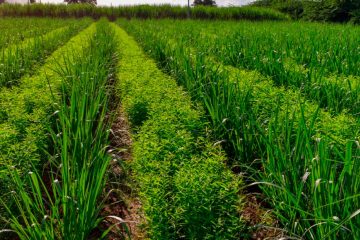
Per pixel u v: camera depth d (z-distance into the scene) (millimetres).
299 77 8109
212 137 6160
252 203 5086
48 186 5723
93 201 4035
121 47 15203
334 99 6754
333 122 4980
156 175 4199
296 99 6180
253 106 6238
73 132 5676
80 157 4957
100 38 16750
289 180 4379
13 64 10391
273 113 5508
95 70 8289
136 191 5527
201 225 3652
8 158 4695
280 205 4246
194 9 52562
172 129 5293
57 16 53656
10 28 27109
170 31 22297
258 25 30188
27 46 14078
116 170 6285
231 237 3639
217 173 4219
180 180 3896
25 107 6703
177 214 3711
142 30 22062
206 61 9656
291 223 4215
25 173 4594
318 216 3707
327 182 3633
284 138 4629
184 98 7215
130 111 7223
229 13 52344
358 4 45594
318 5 48219
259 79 7754
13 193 4066
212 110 6312
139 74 9094
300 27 25734
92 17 54094
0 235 4363
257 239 4531
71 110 5691
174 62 10586
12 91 7480
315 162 3887
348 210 3600
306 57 11125
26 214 4699
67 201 3836
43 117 6082
